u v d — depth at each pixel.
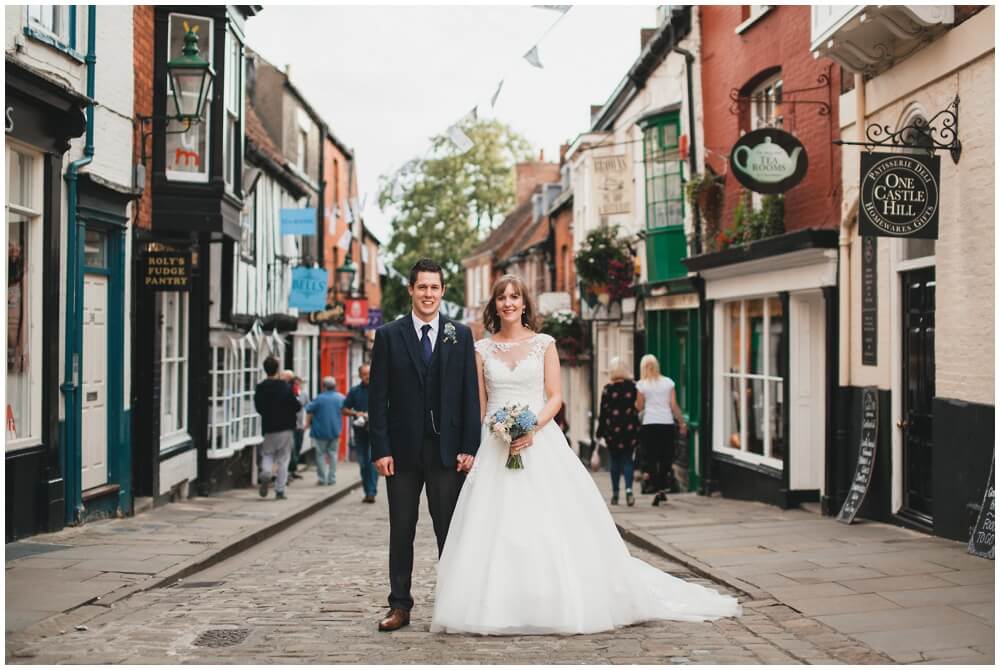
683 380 17.00
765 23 13.11
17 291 8.77
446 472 5.82
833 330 10.74
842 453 10.60
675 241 16.64
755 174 10.97
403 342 5.84
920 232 8.38
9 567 7.52
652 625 5.77
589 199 24.27
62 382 9.51
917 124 9.17
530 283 35.47
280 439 14.28
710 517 10.89
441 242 46.88
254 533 10.05
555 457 5.88
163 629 5.70
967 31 8.15
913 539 8.59
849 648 5.12
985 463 7.89
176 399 13.55
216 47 12.87
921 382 9.22
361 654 5.09
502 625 5.48
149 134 11.42
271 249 20.19
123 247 11.04
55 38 9.29
